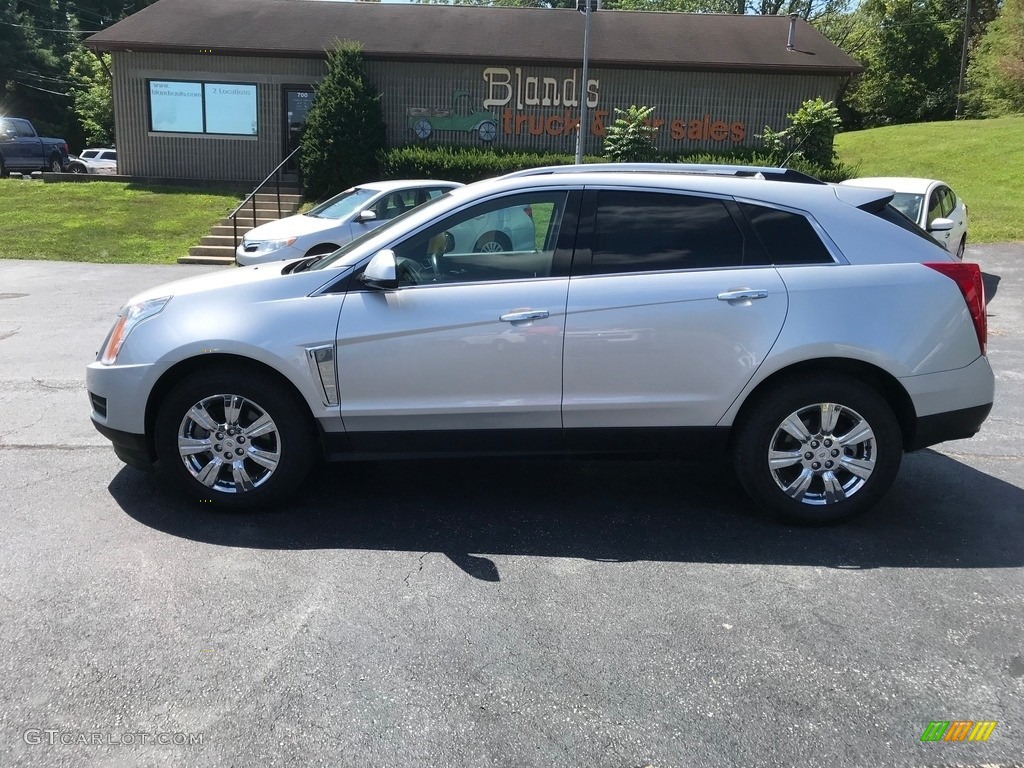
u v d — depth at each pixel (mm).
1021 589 3785
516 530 4387
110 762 2598
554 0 50094
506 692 2977
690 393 4297
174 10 23875
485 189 4402
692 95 22141
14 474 5023
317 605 3545
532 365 4258
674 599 3654
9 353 8266
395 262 4168
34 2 50656
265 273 4637
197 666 3090
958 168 24578
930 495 4977
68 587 3648
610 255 4324
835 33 47969
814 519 4422
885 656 3232
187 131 22531
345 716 2830
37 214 19031
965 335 4336
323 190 20156
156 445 4441
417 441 4395
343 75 19953
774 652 3248
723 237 4355
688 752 2688
